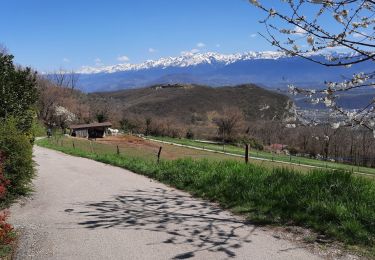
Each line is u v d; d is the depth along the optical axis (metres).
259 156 58.66
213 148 69.75
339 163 53.25
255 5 5.05
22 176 11.15
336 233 7.03
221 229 7.69
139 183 13.84
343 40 4.79
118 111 108.88
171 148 63.00
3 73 15.34
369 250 6.39
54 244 6.83
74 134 77.38
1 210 9.58
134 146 59.97
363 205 7.70
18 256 6.26
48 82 102.50
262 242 6.87
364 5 4.89
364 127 5.29
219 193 10.65
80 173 17.11
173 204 10.11
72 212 9.31
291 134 63.00
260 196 9.49
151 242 6.92
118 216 8.84
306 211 8.09
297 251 6.41
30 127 15.48
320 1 4.86
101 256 6.25
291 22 4.98
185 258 6.15
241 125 87.44
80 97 123.25
